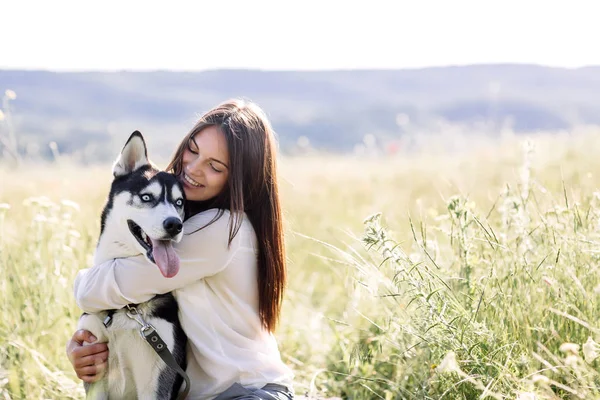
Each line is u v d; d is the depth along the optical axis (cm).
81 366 359
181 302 354
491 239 402
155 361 361
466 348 353
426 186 1018
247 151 360
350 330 502
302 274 695
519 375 355
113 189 382
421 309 375
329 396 455
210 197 377
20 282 498
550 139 1091
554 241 398
